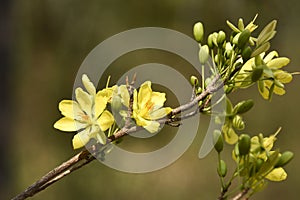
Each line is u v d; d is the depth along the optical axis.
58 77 11.30
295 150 11.41
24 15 10.90
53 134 10.83
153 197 9.86
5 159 8.28
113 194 9.70
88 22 11.12
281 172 2.09
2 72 8.30
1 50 8.23
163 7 11.07
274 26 1.98
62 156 10.56
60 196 9.38
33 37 11.14
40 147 10.66
